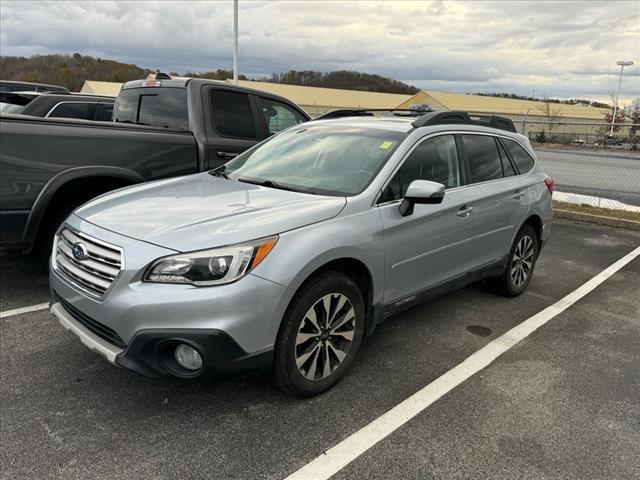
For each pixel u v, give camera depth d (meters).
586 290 5.62
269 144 4.60
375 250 3.37
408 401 3.27
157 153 5.16
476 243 4.40
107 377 3.40
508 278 5.07
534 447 2.87
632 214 9.62
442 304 5.03
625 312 5.00
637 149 25.62
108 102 8.17
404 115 4.99
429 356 3.91
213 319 2.66
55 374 3.42
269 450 2.75
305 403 3.19
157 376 2.76
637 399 3.41
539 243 5.46
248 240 2.80
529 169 5.32
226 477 2.54
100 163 4.69
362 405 3.20
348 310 3.31
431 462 2.71
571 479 2.63
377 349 4.00
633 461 2.78
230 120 6.00
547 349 4.12
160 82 6.02
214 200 3.38
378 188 3.53
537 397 3.39
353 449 2.79
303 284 3.02
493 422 3.08
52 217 4.71
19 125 4.22
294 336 2.99
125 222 3.05
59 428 2.86
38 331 4.05
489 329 4.47
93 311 2.87
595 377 3.69
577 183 15.08
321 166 3.90
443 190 3.45
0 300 4.65
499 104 62.03
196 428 2.91
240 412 3.07
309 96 56.91
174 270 2.69
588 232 8.73
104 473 2.54
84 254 3.00
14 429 2.83
